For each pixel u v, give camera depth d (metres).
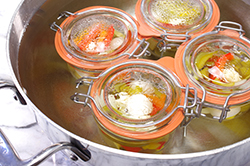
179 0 0.59
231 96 0.51
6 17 0.77
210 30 0.57
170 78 0.53
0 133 0.51
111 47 0.55
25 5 0.58
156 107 0.51
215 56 0.54
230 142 0.53
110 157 0.48
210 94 0.51
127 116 0.51
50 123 0.49
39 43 0.60
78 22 0.58
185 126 0.54
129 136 0.50
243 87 0.51
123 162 0.48
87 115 0.55
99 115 0.51
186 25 0.56
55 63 0.59
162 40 0.57
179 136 0.53
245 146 0.49
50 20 0.61
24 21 0.59
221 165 0.50
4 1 0.79
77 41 0.56
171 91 0.52
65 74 0.58
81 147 0.49
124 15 0.58
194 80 0.52
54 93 0.57
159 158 0.46
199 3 0.58
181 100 0.51
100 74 0.53
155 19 0.57
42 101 0.56
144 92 0.52
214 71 0.53
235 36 0.55
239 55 0.54
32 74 0.57
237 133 0.53
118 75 0.53
